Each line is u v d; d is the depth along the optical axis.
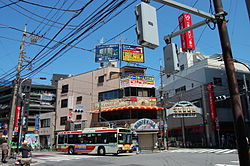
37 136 42.41
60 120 39.59
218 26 6.70
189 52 48.03
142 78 32.00
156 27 5.73
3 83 22.14
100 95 34.69
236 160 13.57
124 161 15.14
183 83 41.09
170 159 15.38
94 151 22.92
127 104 30.52
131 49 34.62
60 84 41.78
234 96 6.14
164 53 6.77
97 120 33.94
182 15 47.44
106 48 35.44
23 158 12.30
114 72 34.88
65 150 25.69
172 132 41.16
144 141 30.36
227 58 6.39
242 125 5.94
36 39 14.53
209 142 31.78
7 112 58.56
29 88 56.88
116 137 21.66
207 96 33.56
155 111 32.19
